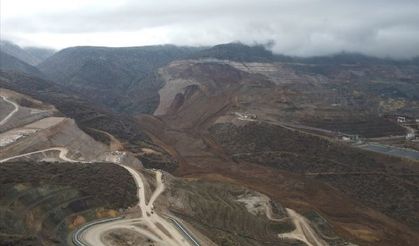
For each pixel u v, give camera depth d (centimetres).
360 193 17962
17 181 9619
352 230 15025
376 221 16000
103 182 11362
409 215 16300
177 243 9712
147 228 10181
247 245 11375
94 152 17825
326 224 14862
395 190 17575
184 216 11731
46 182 10100
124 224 10156
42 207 9319
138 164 17038
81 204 10138
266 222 13938
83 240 9038
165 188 12862
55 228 9125
